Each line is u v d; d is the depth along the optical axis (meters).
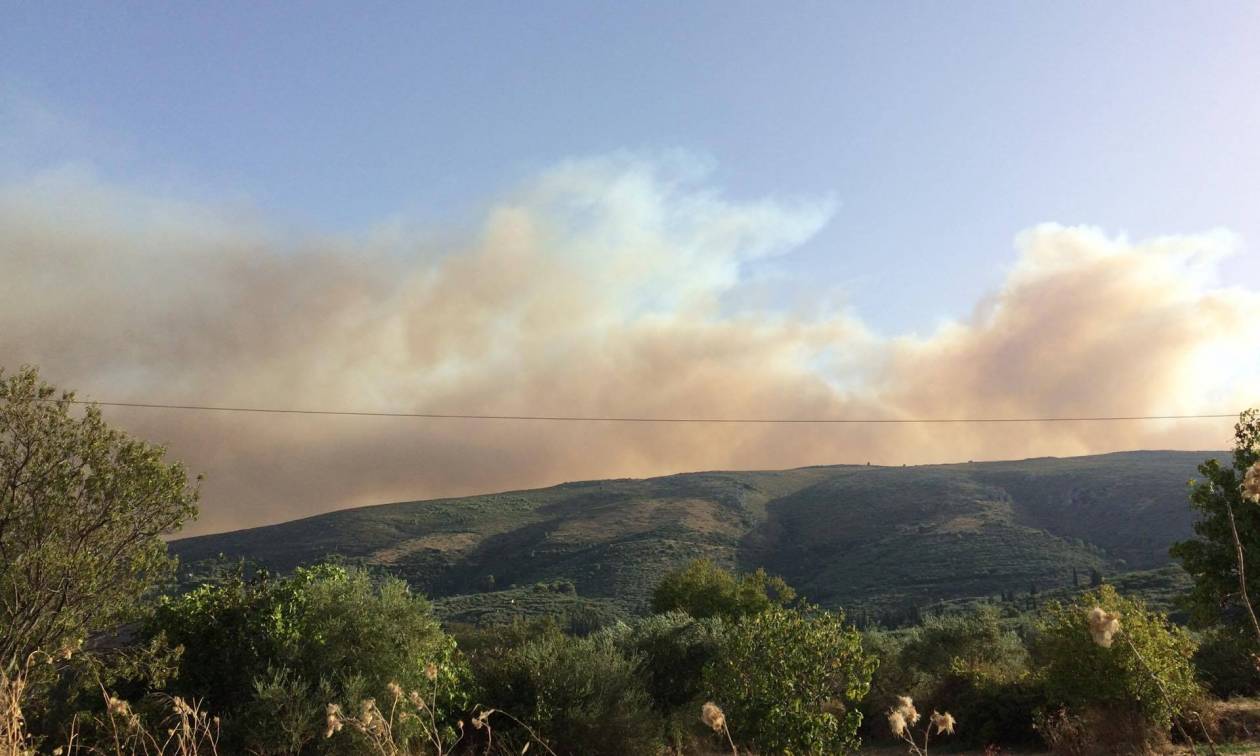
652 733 25.92
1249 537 20.56
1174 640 22.41
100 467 19.77
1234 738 22.45
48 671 17.03
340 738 18.28
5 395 19.38
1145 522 169.75
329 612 21.69
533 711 24.02
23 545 18.75
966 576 147.88
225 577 22.58
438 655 23.06
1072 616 23.75
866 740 33.66
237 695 20.06
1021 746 28.53
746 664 19.03
